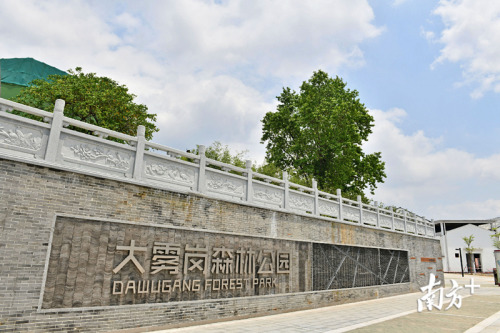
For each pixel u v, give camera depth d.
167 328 8.36
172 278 8.73
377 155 29.52
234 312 9.98
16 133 6.88
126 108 18.14
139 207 8.45
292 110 30.52
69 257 7.13
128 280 7.91
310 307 12.66
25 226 6.67
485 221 48.81
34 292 6.56
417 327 9.33
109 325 7.42
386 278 17.67
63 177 7.35
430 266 22.42
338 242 14.95
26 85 19.95
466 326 9.54
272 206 12.18
